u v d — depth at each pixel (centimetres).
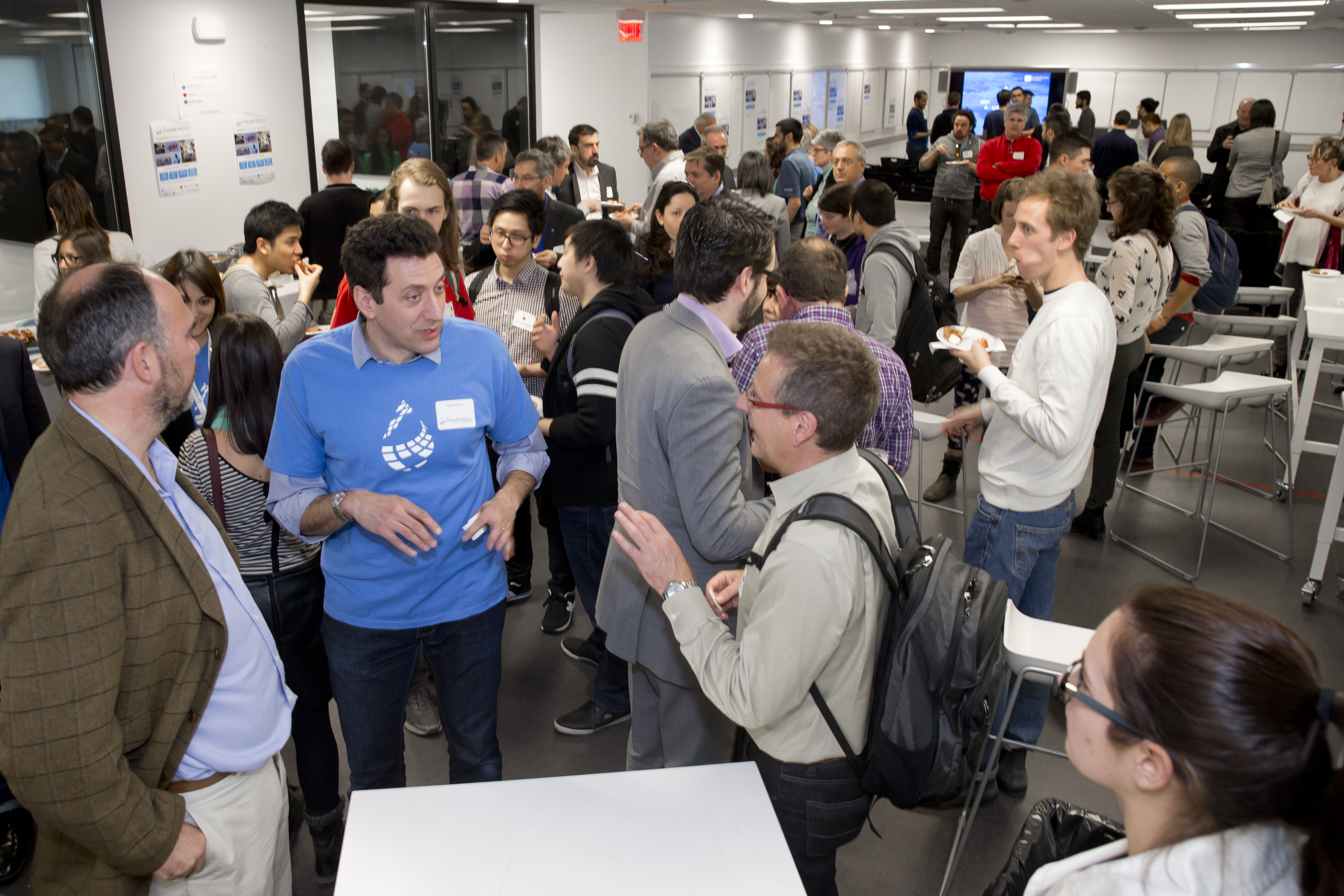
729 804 124
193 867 123
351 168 475
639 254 395
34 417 224
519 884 109
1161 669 77
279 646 191
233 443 179
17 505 106
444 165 652
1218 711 74
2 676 106
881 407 221
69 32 393
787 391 127
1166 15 1062
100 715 107
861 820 144
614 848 116
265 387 177
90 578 106
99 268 112
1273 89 1512
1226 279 458
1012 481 222
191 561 119
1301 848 73
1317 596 339
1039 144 760
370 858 113
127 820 110
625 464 177
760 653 123
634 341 175
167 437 264
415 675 265
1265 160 732
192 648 120
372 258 152
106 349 108
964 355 225
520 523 328
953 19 1222
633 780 128
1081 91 1544
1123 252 345
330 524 162
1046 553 234
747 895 109
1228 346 426
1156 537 396
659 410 162
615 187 707
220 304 259
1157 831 82
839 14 1083
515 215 293
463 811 121
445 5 621
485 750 192
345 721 185
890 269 344
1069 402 203
